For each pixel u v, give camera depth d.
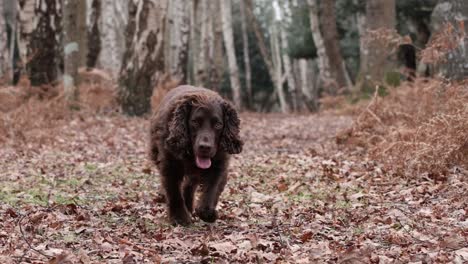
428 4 29.77
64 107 19.12
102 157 13.47
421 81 14.99
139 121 20.17
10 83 22.00
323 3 34.41
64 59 20.62
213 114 7.16
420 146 10.44
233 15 57.44
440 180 9.86
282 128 21.42
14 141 14.68
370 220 7.75
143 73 21.23
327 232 7.24
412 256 6.04
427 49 12.64
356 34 39.38
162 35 21.48
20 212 8.02
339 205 8.63
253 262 6.10
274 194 9.57
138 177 10.95
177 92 7.87
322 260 6.04
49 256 6.06
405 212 8.03
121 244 6.54
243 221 7.88
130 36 21.36
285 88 54.84
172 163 7.53
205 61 36.59
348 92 33.44
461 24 12.12
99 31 30.47
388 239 6.80
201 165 7.02
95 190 9.80
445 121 10.47
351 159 12.30
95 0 30.28
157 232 7.23
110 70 28.11
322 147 14.42
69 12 20.36
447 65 12.73
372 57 24.55
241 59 57.12
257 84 57.22
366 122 13.96
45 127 16.17
